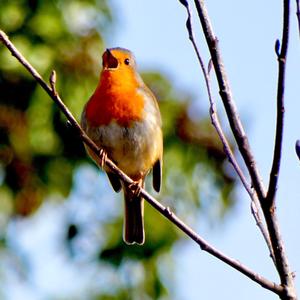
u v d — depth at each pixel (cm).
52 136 1402
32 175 1421
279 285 684
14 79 1369
